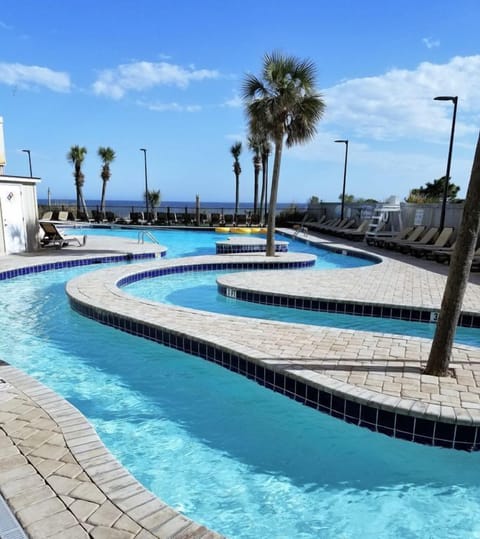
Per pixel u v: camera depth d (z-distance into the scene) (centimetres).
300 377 412
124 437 384
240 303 844
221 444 374
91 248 1433
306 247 1856
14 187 1276
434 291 815
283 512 293
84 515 228
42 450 288
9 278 1009
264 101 1167
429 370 420
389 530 278
